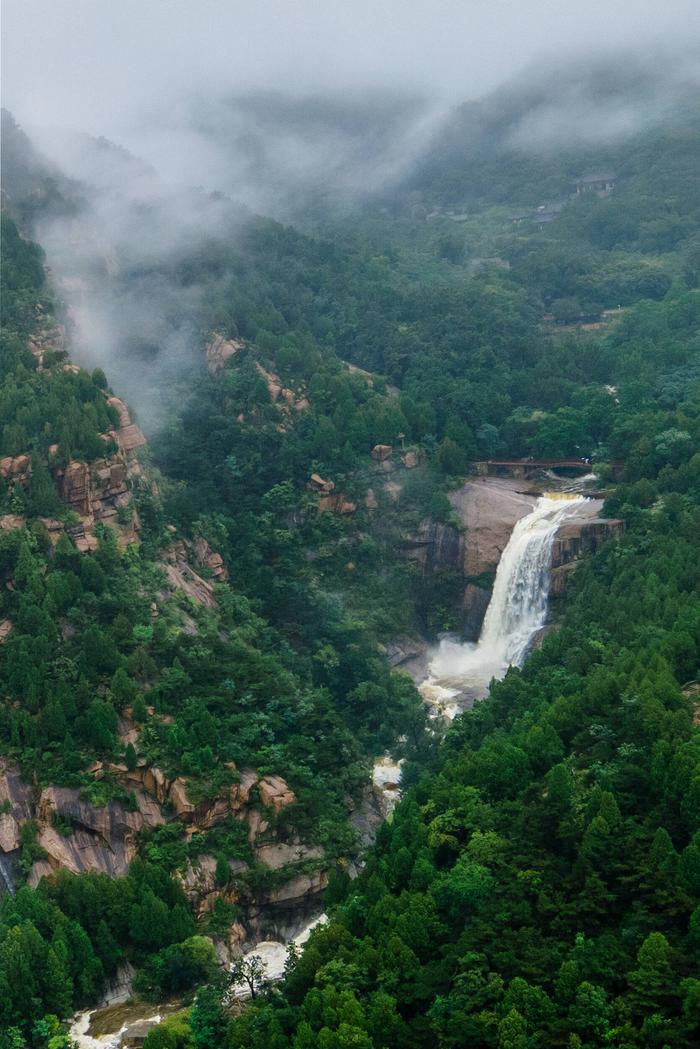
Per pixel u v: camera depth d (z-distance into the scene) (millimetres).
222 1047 105688
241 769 141875
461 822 118438
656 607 145375
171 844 133375
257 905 132000
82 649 147000
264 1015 105188
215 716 147250
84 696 142375
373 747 159250
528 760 122438
